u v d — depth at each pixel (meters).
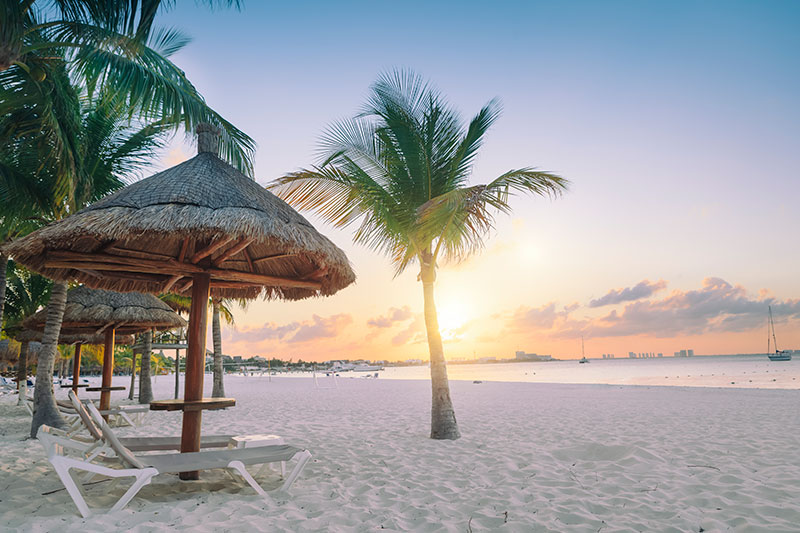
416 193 7.94
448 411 7.46
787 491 4.09
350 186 7.59
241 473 3.95
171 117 7.00
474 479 4.82
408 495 4.27
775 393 15.57
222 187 4.42
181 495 4.16
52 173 8.20
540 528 3.39
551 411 11.12
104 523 3.36
